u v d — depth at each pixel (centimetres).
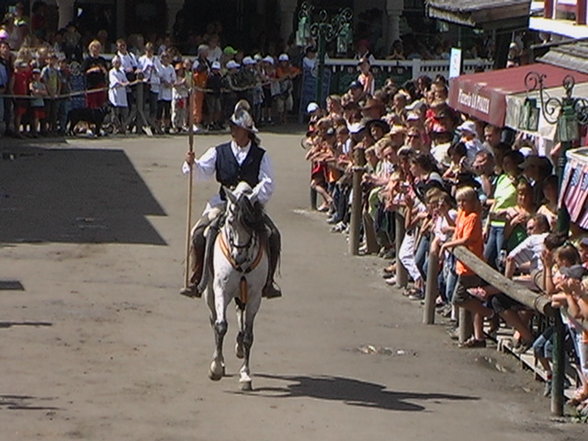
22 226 2256
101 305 1722
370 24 4309
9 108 3303
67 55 3591
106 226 2286
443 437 1240
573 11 1977
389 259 2108
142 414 1270
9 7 3978
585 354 1305
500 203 1647
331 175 2391
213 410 1293
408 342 1616
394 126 2155
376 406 1334
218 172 1394
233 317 1692
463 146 1870
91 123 3462
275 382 1409
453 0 2372
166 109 3588
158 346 1534
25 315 1648
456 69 2450
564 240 1341
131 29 4288
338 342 1602
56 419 1242
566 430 1280
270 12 4378
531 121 1481
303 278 1964
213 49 3731
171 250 2106
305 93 3906
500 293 1509
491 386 1434
